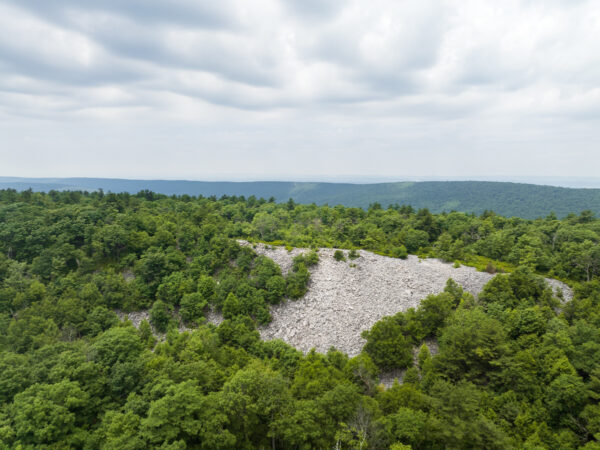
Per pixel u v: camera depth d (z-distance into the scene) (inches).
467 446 1905.8
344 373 2829.7
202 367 2433.6
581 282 4603.8
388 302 4505.4
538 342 2987.2
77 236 5388.8
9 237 5034.5
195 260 5118.1
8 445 1862.7
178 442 1705.2
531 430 2213.3
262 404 2005.4
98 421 2220.7
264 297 4613.7
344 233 6633.9
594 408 2176.4
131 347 2869.1
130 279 4992.6
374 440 1894.7
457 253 5595.5
